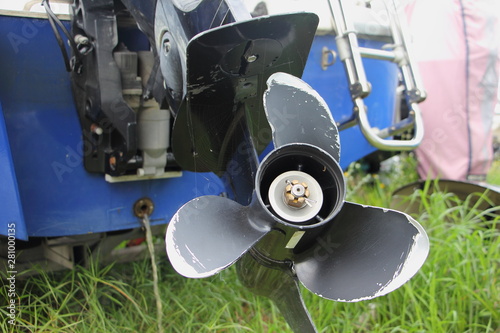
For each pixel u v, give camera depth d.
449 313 1.12
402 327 1.12
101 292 1.17
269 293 0.86
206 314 1.20
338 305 1.22
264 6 1.43
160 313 1.11
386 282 0.71
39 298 1.09
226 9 0.76
